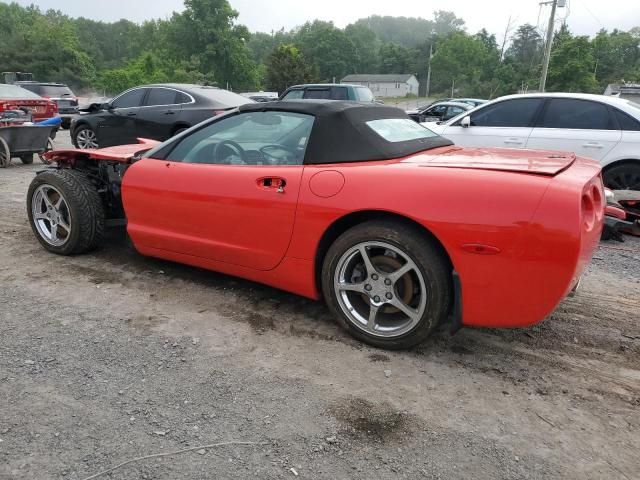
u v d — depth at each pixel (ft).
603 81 242.78
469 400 8.17
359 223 9.71
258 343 9.75
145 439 7.05
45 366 8.71
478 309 8.52
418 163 9.30
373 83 366.22
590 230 8.30
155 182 11.94
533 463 6.82
